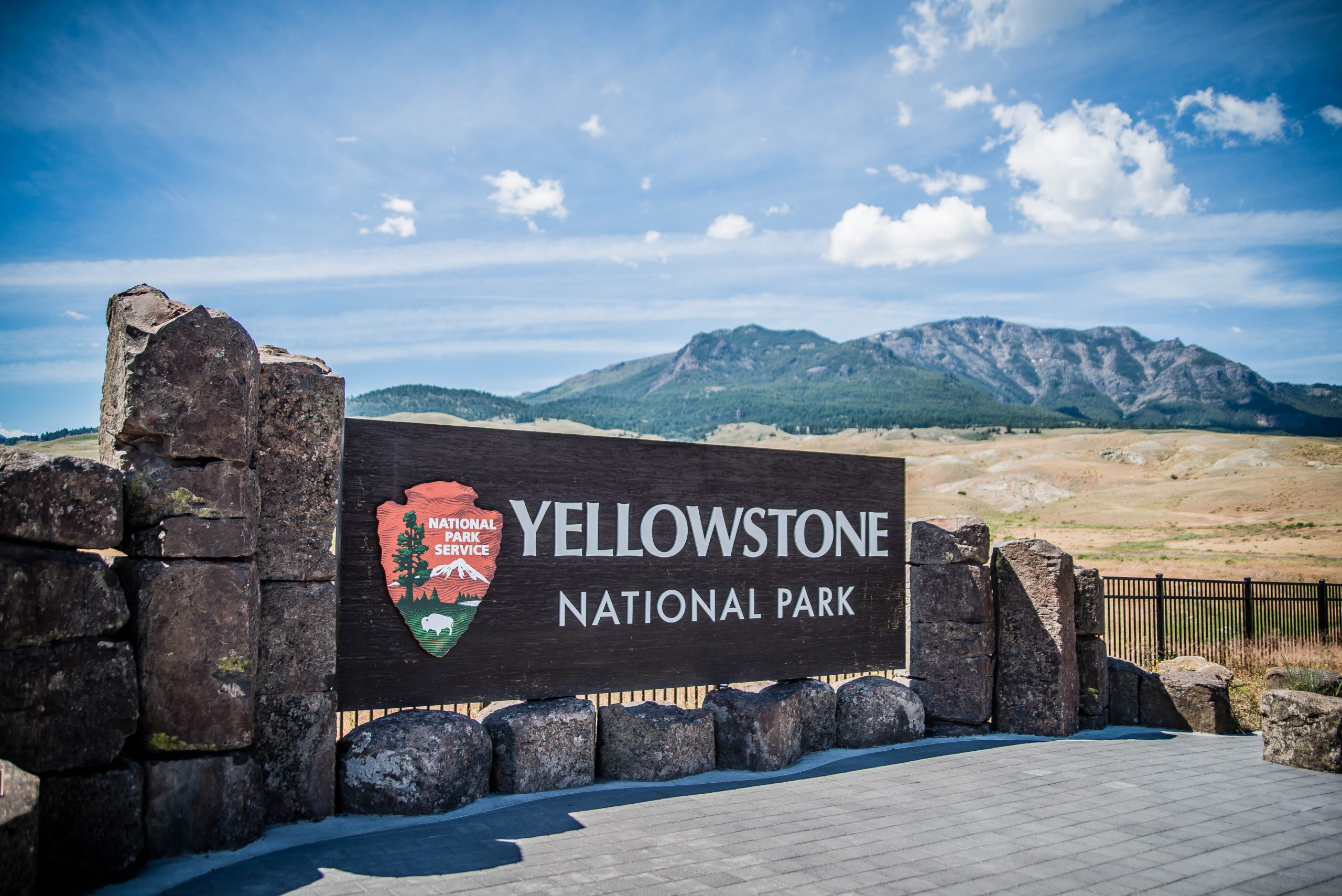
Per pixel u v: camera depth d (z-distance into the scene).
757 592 8.53
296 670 5.80
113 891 4.50
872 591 9.39
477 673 6.89
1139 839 5.75
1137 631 17.28
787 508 8.80
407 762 5.99
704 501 8.25
